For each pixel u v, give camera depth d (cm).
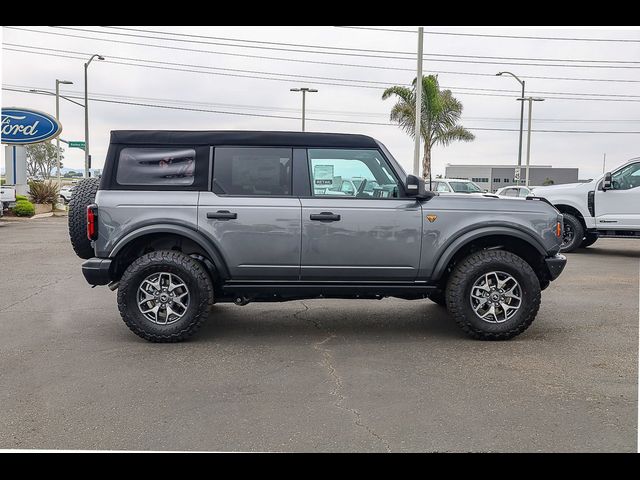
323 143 620
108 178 604
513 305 620
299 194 614
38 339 620
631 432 395
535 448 373
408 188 607
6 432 395
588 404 443
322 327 680
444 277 646
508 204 628
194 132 614
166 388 476
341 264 612
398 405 441
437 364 540
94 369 523
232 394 464
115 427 402
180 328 598
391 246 613
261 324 694
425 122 2789
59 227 2130
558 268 632
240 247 604
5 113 2759
